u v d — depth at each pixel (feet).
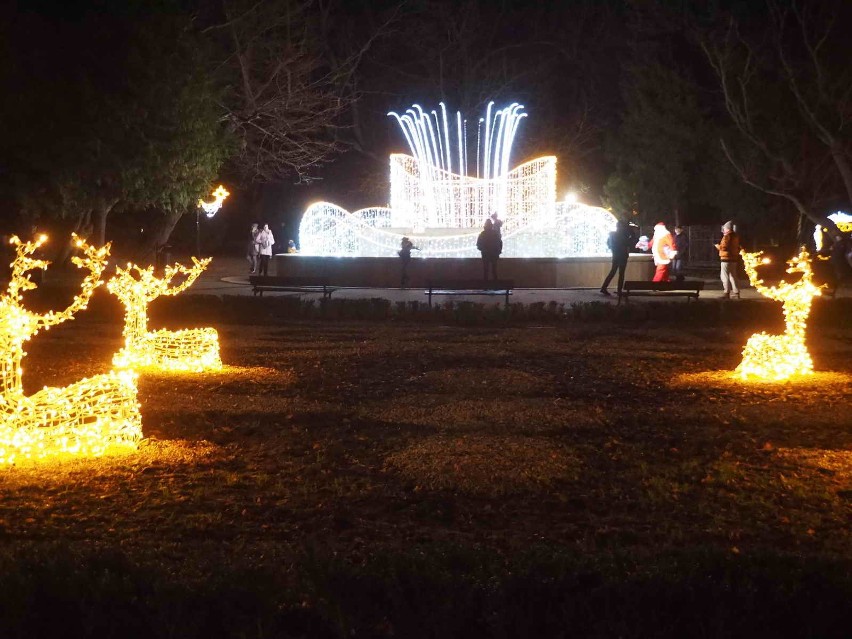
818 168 101.45
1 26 83.46
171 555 17.97
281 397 34.30
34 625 12.79
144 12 88.89
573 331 54.60
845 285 94.68
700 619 12.87
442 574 13.91
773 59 108.88
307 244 103.65
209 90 94.89
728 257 76.07
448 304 62.44
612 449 27.12
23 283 29.07
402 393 35.09
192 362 40.50
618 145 153.28
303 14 141.18
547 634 12.81
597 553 17.28
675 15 113.39
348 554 18.16
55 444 26.50
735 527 20.53
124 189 90.27
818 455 26.30
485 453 25.70
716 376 39.34
